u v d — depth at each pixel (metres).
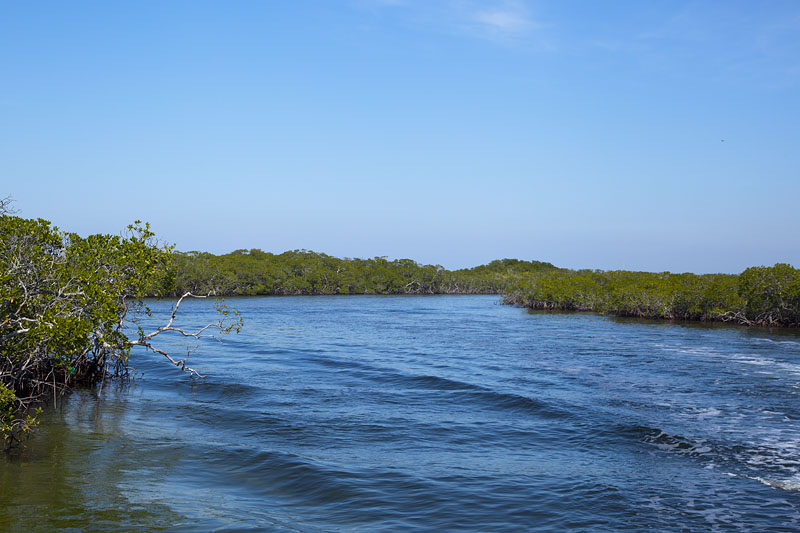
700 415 17.72
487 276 168.88
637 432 15.77
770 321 49.72
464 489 11.66
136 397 19.64
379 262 156.25
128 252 18.33
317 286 130.62
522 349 34.34
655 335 42.56
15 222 15.30
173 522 9.84
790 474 12.63
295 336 41.97
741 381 23.38
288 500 11.11
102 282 17.42
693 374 25.06
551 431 15.99
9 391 12.83
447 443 14.87
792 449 14.38
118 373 22.44
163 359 28.61
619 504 10.96
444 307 85.69
